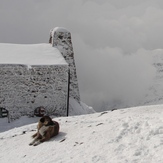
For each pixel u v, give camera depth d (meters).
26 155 7.17
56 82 18.97
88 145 6.92
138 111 10.87
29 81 18.22
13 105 17.78
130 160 5.43
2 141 9.10
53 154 6.81
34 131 9.84
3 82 17.55
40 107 18.34
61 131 8.80
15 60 18.73
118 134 7.12
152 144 6.04
